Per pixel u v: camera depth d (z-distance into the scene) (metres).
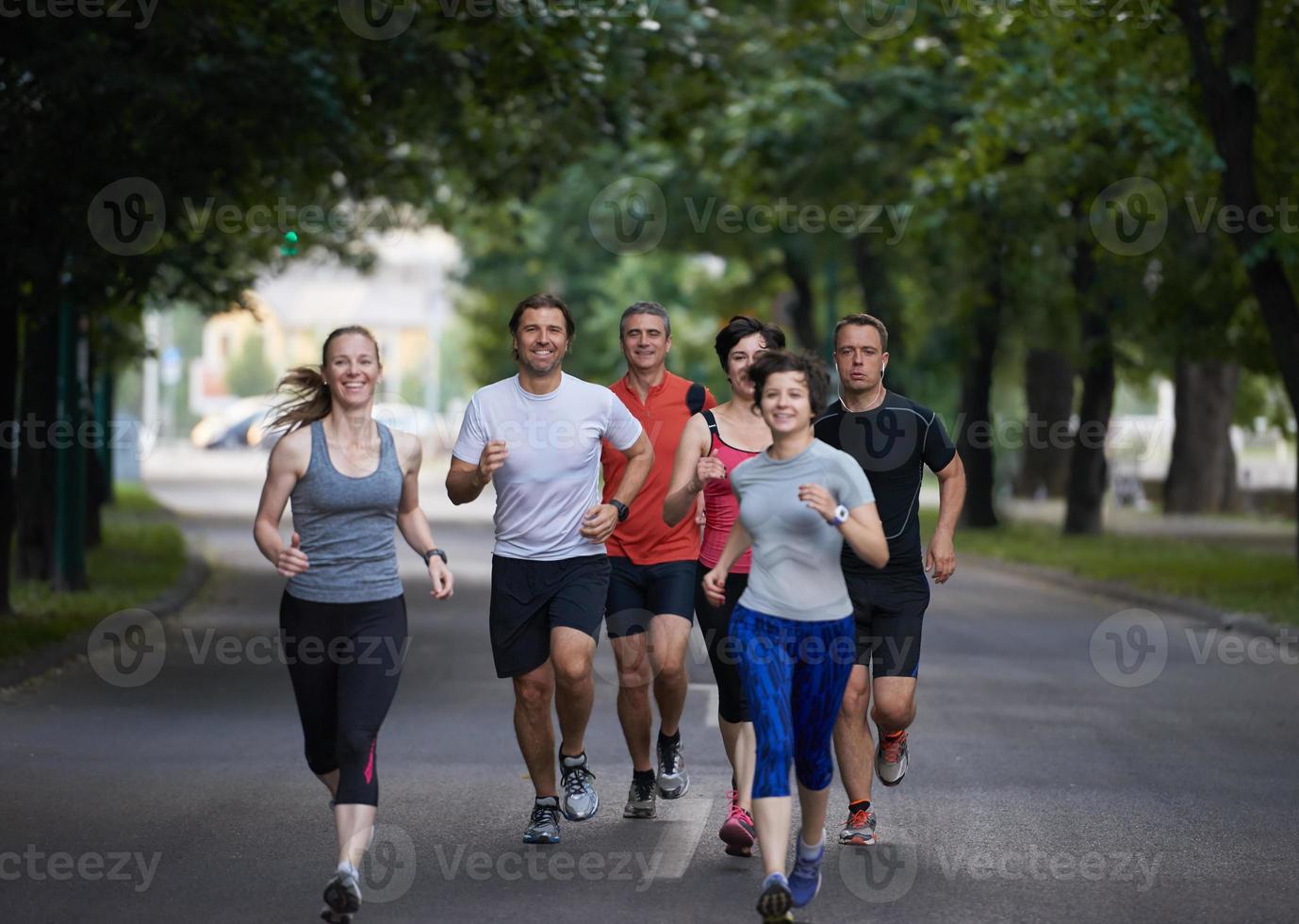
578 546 22.30
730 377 22.66
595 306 161.00
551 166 65.88
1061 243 85.06
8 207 43.41
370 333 18.92
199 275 50.78
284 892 19.61
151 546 77.12
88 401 58.88
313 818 23.69
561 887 20.03
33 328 50.59
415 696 36.38
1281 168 61.91
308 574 18.73
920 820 24.00
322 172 51.56
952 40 78.56
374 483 18.69
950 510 22.52
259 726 31.98
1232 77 55.59
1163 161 61.53
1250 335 79.12
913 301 115.62
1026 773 27.75
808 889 18.73
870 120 82.94
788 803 18.14
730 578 22.83
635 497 23.16
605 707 35.25
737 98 77.44
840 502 18.61
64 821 23.39
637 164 102.12
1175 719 34.00
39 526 60.53
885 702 22.20
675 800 25.53
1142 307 88.75
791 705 18.95
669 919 18.61
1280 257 55.84
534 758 22.50
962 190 71.88
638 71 55.38
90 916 18.44
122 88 41.72
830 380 18.91
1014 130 69.75
